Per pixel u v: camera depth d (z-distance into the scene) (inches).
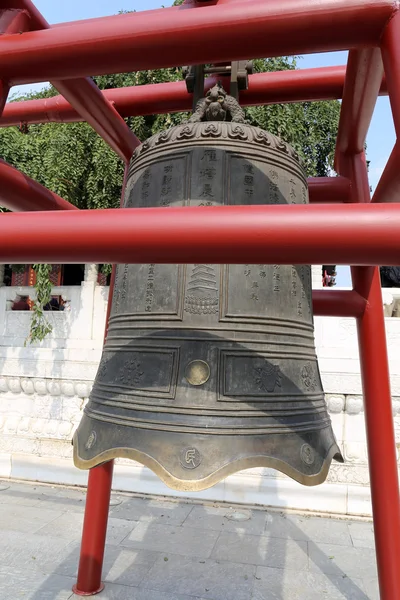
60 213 80.9
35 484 299.4
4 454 308.3
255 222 73.5
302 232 72.2
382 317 150.9
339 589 182.9
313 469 80.9
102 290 311.7
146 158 112.0
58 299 446.3
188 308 93.7
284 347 96.2
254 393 87.5
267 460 78.5
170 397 86.4
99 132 152.5
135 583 182.7
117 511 259.8
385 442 143.7
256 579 188.7
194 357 89.4
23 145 349.7
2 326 326.0
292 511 265.3
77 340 310.0
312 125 366.6
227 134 105.6
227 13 82.9
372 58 109.5
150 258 78.7
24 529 230.5
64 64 92.7
